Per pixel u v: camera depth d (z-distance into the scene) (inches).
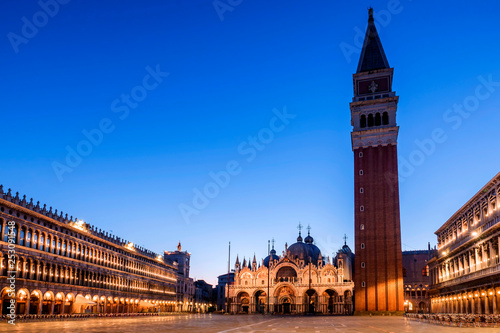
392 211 4685.0
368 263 4606.3
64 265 3614.7
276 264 7253.9
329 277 6884.8
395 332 1756.9
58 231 3553.2
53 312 3395.7
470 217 3474.4
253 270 7322.8
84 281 3983.8
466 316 2305.6
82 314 3368.6
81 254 3961.6
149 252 5994.1
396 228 4628.4
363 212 4771.2
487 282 2849.4
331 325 2440.9
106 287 4485.7
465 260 3481.8
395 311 4416.8
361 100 5147.6
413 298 6820.9
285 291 7126.0
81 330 1733.5
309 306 7121.1
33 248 3164.4
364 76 5211.6
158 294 6230.3
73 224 3826.3
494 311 2716.5
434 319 2657.5
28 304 3053.6
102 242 4436.5
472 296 3223.4
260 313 6732.3
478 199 3243.1
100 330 1749.5
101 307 4311.0
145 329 1883.6
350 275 7667.3
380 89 5137.8
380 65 5226.4
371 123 5044.3
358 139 4975.4
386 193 4751.5
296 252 7815.0
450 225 4124.0
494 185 2903.5
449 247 4168.3
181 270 7775.6
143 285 5664.4
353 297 6904.5
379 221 4694.9
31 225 3166.8
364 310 4507.9
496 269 2679.6
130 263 5265.8
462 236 3698.3
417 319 3287.4
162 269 6540.4
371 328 2086.6
